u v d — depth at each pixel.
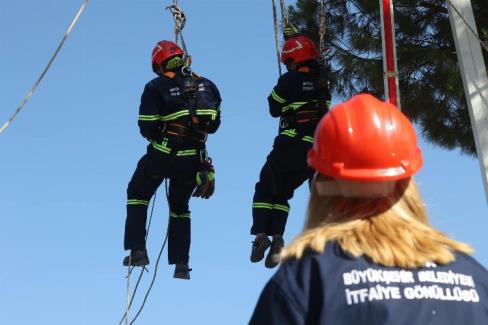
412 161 2.74
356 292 2.44
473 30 7.49
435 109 10.93
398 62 10.78
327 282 2.45
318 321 2.42
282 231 7.16
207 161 7.18
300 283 2.47
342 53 10.69
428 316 2.44
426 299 2.46
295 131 7.00
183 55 7.18
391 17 6.82
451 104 10.98
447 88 10.64
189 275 7.44
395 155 2.71
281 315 2.44
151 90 7.00
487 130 7.34
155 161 7.04
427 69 10.80
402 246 2.52
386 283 2.46
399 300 2.44
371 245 2.52
